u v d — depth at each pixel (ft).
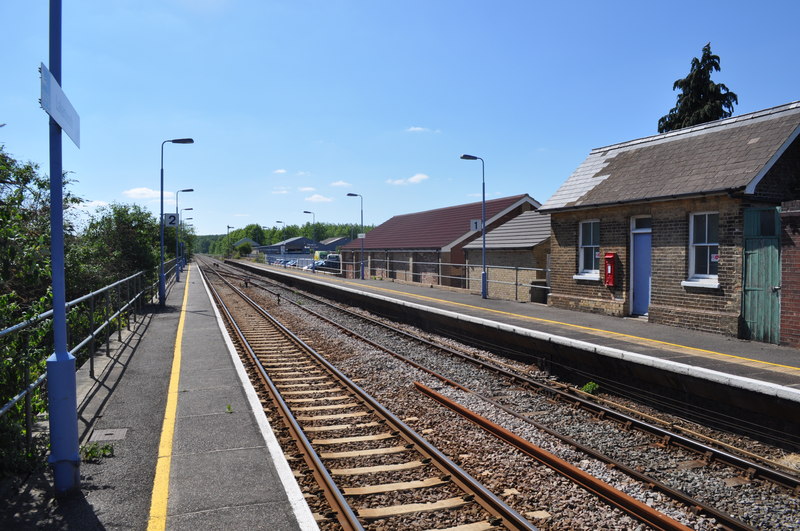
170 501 15.29
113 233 70.95
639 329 39.93
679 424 27.40
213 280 134.92
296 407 27.84
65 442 15.31
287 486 16.24
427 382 33.76
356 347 44.88
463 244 98.07
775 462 21.85
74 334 35.53
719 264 37.78
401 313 61.93
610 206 46.37
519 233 79.97
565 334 37.65
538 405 29.63
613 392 32.53
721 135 43.34
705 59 101.60
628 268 46.19
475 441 23.58
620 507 17.48
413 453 21.74
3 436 17.20
